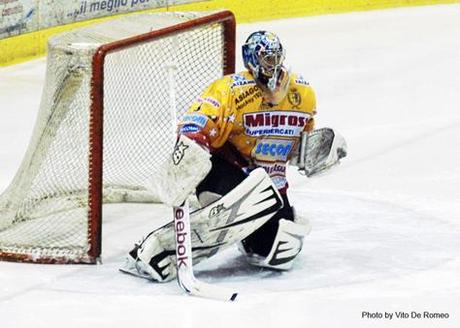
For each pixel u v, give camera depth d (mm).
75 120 12367
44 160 12820
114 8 25922
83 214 12641
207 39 13781
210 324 9750
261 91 10922
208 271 11422
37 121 13312
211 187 11031
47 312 10203
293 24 27453
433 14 27844
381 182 15008
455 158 16250
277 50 10742
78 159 12477
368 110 19766
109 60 13656
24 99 22000
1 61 24625
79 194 12797
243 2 27672
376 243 12250
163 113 14336
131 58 13992
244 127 11008
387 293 10594
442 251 11930
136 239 12773
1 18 24422
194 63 13945
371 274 11188
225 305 10281
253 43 10781
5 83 23234
